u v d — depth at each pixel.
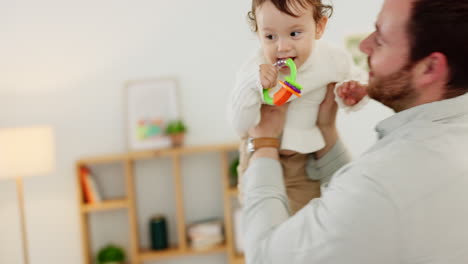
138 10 3.25
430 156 0.70
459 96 0.75
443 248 0.67
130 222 3.13
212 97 3.29
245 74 1.05
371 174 0.70
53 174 3.27
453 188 0.68
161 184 3.33
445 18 0.70
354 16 3.24
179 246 3.16
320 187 1.13
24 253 3.01
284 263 0.74
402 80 0.76
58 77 3.25
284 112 1.03
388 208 0.67
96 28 3.25
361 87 1.00
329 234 0.70
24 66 3.23
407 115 0.77
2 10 3.21
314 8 0.98
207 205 3.34
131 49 3.26
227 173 3.13
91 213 3.29
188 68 3.28
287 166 1.12
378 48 0.79
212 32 3.27
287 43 0.97
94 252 3.30
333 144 1.12
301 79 1.03
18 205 3.23
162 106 3.26
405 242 0.67
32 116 3.25
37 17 3.23
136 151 3.22
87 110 3.27
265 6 0.96
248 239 0.83
